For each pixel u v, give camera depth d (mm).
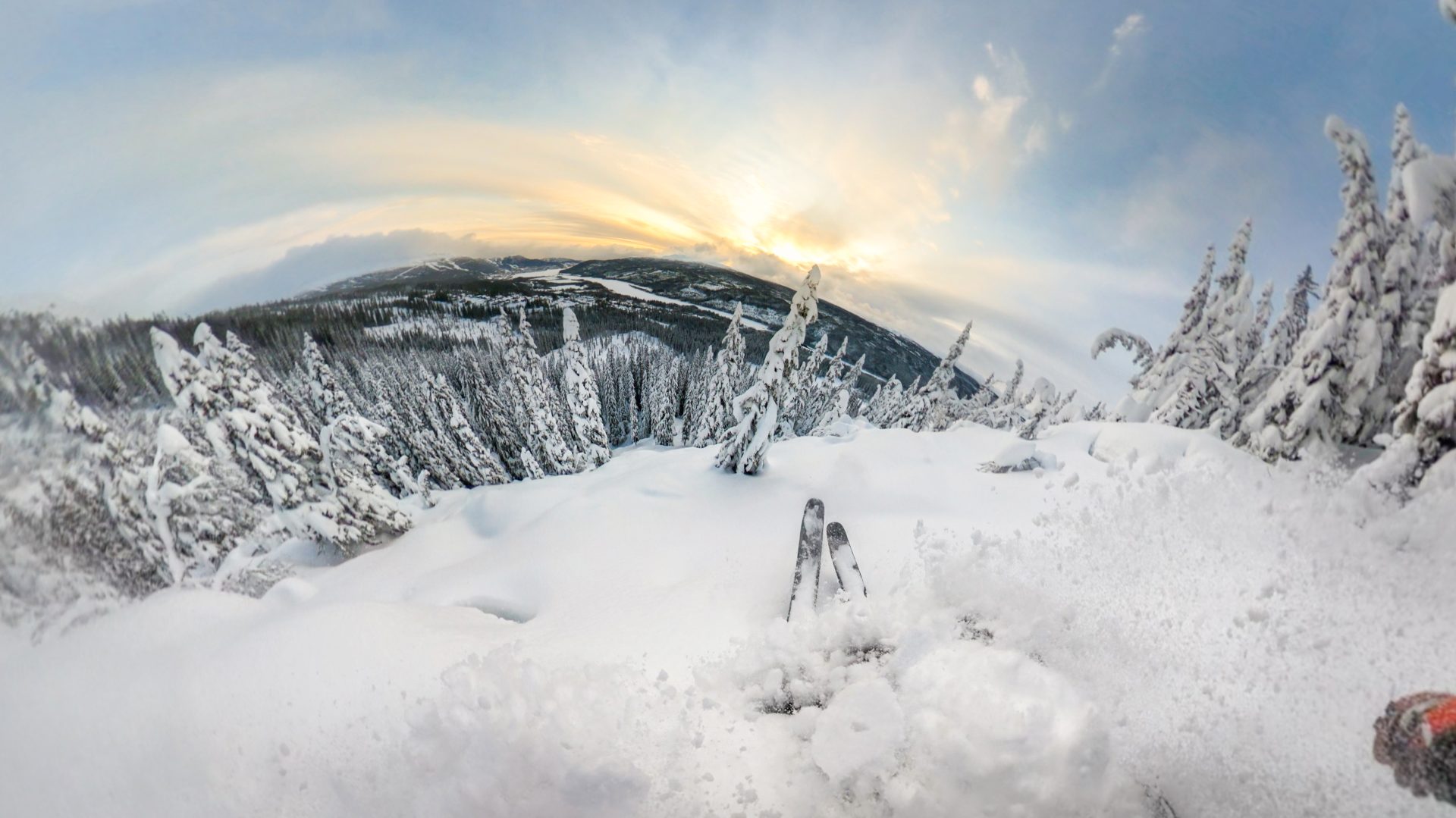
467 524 13094
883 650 4105
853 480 10969
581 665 4270
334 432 12805
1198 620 3988
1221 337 17125
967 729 3072
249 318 52500
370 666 4020
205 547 12242
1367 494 5766
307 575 12250
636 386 51812
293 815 3008
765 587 6324
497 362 42031
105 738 3461
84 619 5000
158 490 11352
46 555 9625
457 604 8344
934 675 3496
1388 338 11211
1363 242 11258
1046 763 2850
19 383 11766
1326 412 11234
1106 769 2848
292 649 4156
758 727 3592
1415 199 7969
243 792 3131
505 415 32062
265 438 12359
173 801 3123
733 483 11516
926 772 2988
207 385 12094
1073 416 19969
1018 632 4074
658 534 9344
